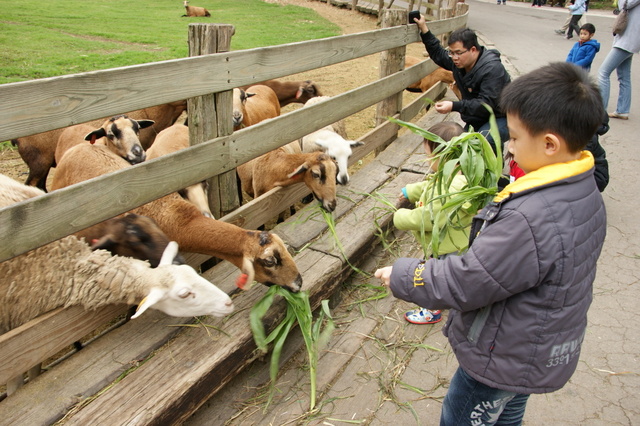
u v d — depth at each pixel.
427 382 3.19
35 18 16.62
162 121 6.93
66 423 2.34
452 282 1.85
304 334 3.07
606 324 3.67
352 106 5.26
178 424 2.59
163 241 3.15
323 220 4.46
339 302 3.97
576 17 17.69
